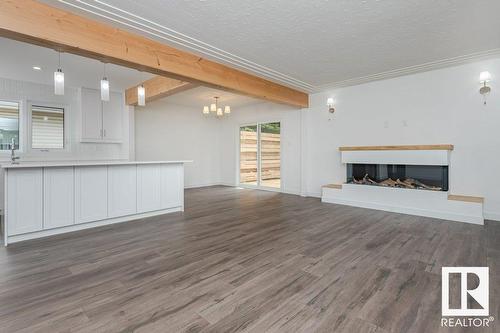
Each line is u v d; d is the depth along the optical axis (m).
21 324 1.54
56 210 3.20
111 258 2.51
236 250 2.72
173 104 7.13
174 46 3.32
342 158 5.16
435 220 3.88
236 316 1.63
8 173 2.86
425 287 1.97
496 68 3.75
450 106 4.13
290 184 6.50
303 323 1.56
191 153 7.60
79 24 2.59
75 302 1.77
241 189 7.31
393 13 2.59
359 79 4.79
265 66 4.10
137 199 3.97
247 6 2.47
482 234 3.19
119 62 3.00
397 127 4.67
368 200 4.75
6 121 4.52
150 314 1.64
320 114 5.77
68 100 5.04
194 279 2.10
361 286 1.99
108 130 5.28
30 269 2.27
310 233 3.28
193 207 4.88
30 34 2.32
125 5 2.44
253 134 7.49
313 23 2.79
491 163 3.81
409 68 4.18
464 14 2.60
